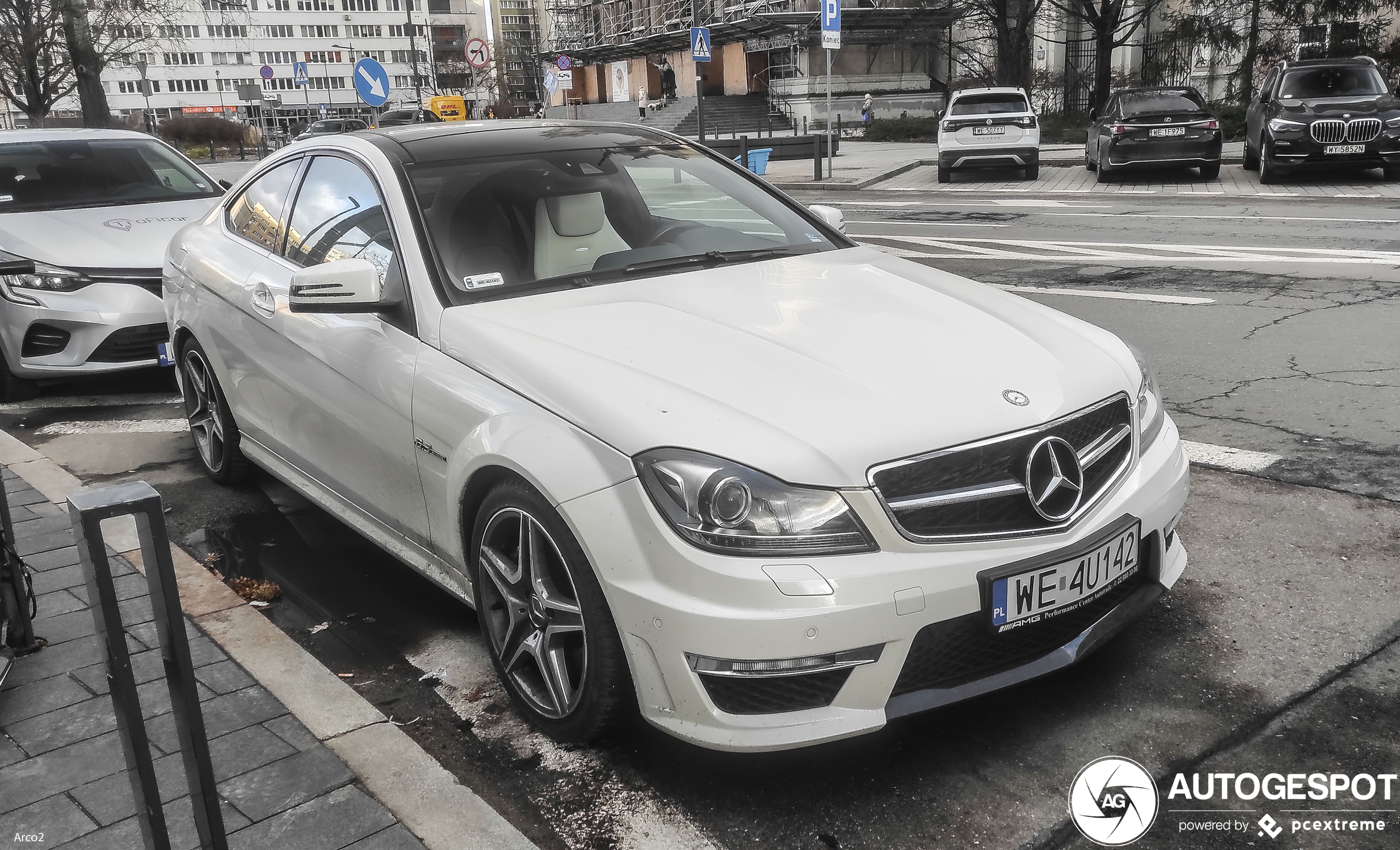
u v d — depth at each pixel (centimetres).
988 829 242
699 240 375
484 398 287
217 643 334
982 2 2930
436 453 304
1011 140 1827
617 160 393
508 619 297
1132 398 291
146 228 680
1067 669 306
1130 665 306
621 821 252
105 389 693
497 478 287
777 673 235
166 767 269
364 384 336
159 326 642
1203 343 659
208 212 509
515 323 304
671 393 259
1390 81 2333
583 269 350
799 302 320
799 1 4231
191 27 12088
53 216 682
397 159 367
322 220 393
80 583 378
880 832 243
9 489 485
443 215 345
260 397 427
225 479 493
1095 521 268
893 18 4038
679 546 238
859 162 2448
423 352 315
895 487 243
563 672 277
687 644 237
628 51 5662
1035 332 307
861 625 235
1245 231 1109
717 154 435
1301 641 313
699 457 241
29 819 252
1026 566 250
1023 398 265
